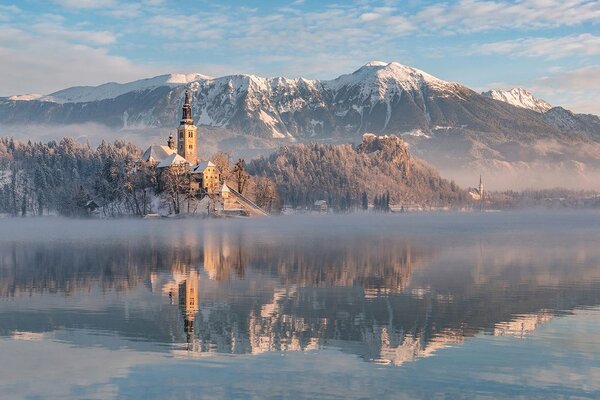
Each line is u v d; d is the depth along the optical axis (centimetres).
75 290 7650
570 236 18338
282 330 5544
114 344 5075
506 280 8531
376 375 4347
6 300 6975
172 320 5916
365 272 9344
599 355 4794
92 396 3975
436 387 4125
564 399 3944
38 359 4675
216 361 4638
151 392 4028
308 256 11694
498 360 4684
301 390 4059
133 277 8819
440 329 5600
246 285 8044
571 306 6662
